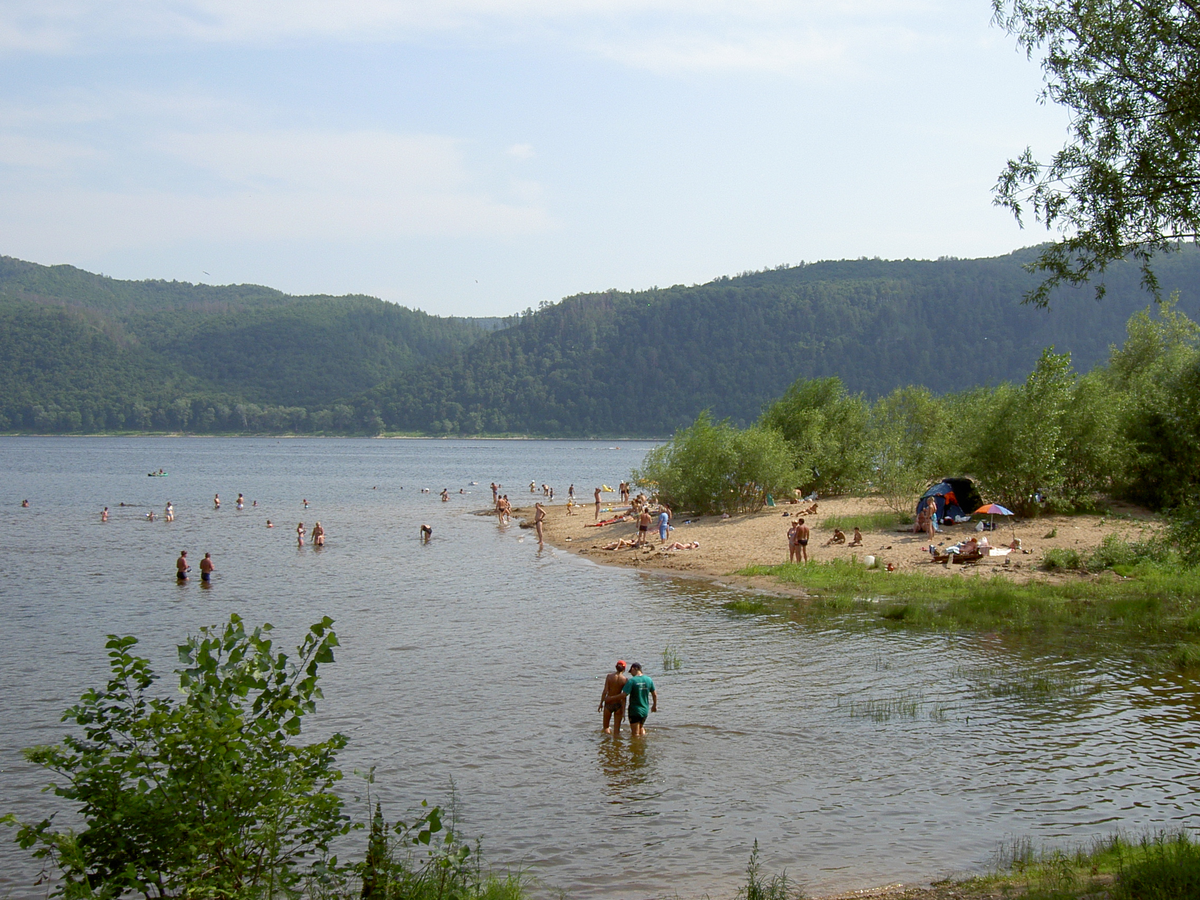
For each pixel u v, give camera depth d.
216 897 6.59
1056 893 8.28
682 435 50.84
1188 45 12.41
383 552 45.59
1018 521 37.62
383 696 18.38
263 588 33.84
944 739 15.13
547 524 57.56
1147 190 12.66
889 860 10.63
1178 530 23.62
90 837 6.60
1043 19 13.21
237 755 6.87
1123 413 39.91
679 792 13.09
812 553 35.62
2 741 15.76
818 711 16.91
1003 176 13.52
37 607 29.81
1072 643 21.64
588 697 18.27
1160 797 12.41
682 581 33.25
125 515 67.94
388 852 8.82
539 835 11.62
